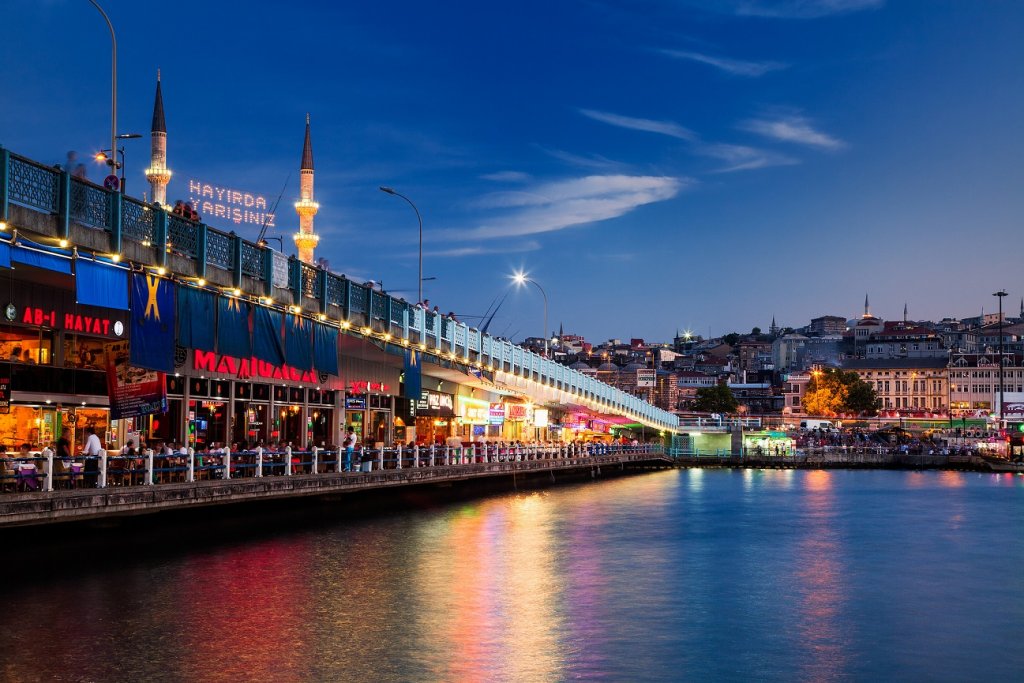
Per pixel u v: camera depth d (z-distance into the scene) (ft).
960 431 576.20
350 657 72.38
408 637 78.38
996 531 163.43
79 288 97.09
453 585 100.32
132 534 115.96
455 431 247.91
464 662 71.97
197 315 118.93
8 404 110.73
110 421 127.85
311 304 145.48
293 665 69.97
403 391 201.87
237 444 141.38
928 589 105.60
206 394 147.13
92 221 97.71
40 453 103.45
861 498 242.17
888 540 149.28
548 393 282.77
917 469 426.51
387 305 171.32
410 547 125.39
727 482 313.32
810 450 437.58
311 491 137.28
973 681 71.51
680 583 106.83
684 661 74.49
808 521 179.63
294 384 171.12
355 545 125.59
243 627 79.97
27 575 95.04
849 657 76.84
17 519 87.56
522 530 150.00
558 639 79.87
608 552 129.80
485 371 232.73
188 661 70.23
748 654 77.00
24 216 88.22
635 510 197.16
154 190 181.06
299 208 234.38
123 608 84.33
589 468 329.93
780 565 121.08
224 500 116.88
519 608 90.58
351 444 157.79
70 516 93.25
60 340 119.65
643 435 455.63
